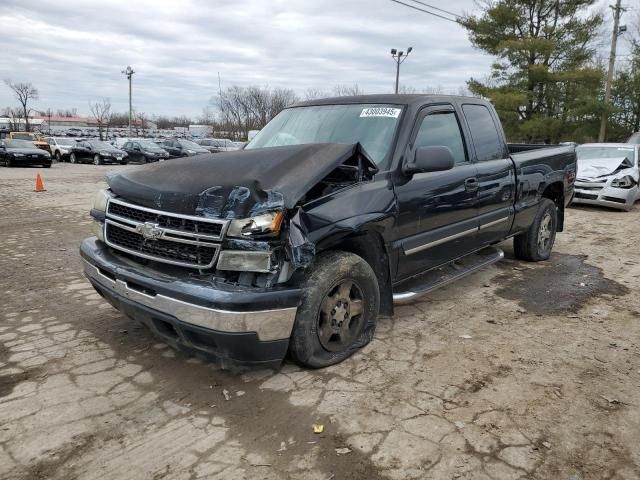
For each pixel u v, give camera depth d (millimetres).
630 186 11477
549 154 6449
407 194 3984
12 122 86688
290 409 3088
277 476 2506
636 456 2684
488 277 5992
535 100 29922
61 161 32656
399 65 33938
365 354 3826
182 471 2545
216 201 3062
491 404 3154
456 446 2732
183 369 3592
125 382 3410
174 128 98500
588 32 28688
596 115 29500
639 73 32656
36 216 10062
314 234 3197
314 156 3414
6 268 6105
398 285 4488
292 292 3137
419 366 3656
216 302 2918
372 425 2920
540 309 4918
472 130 5062
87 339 4070
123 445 2750
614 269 6457
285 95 45688
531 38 28172
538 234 6508
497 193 5223
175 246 3201
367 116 4387
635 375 3570
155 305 3164
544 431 2883
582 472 2551
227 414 3041
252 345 3061
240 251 2986
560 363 3740
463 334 4258
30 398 3203
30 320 4465
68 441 2781
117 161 30422
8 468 2568
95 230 3885
